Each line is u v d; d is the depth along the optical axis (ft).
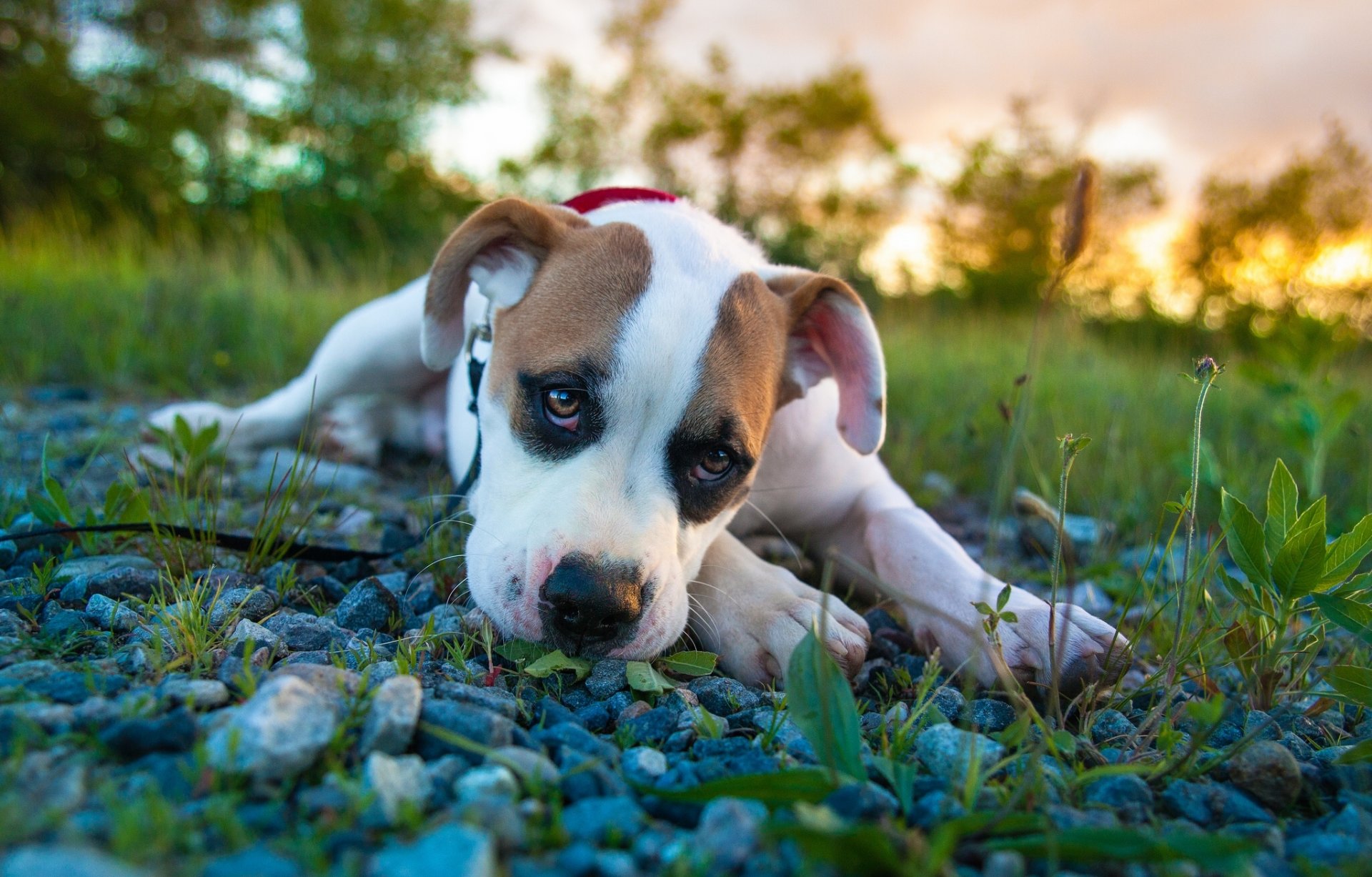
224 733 1.13
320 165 12.53
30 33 11.55
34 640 1.40
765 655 1.59
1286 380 2.94
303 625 1.49
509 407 1.69
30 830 0.98
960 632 1.64
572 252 1.75
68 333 3.51
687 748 1.33
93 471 2.27
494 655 1.54
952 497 2.86
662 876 1.03
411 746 1.20
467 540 1.73
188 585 1.57
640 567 1.51
